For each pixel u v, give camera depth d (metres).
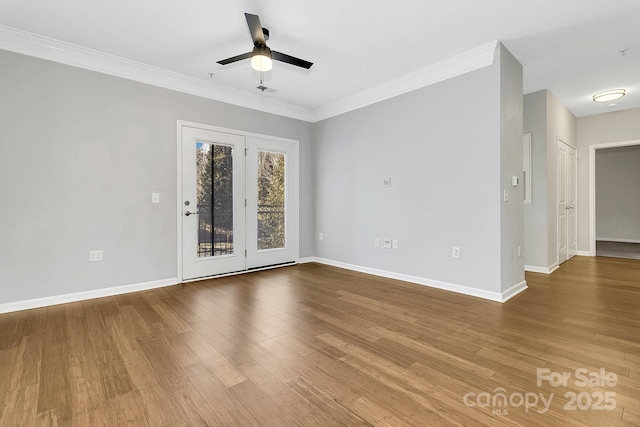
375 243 4.34
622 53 3.28
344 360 1.95
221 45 3.10
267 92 4.37
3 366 1.88
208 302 3.12
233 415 1.44
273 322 2.59
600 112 5.36
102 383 1.70
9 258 2.83
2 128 2.80
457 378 1.74
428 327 2.46
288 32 2.86
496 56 3.07
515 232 3.38
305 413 1.45
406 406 1.50
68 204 3.11
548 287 3.59
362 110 4.47
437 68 3.50
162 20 2.66
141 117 3.55
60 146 3.07
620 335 2.28
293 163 5.09
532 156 4.40
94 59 3.22
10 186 2.83
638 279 3.93
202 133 4.04
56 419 1.41
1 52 2.79
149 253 3.62
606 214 7.57
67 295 3.10
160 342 2.21
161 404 1.52
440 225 3.58
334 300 3.18
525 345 2.13
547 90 4.27
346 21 2.68
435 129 3.61
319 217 5.27
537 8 2.50
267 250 4.77
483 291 3.22
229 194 4.34
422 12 2.55
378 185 4.28
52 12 2.53
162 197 3.71
